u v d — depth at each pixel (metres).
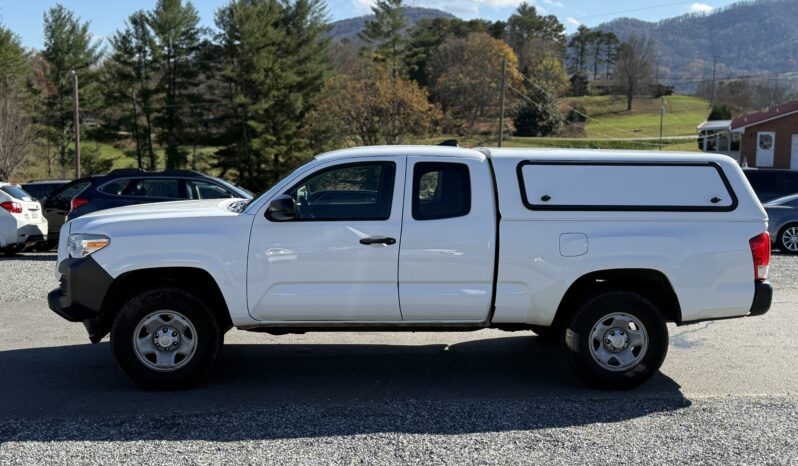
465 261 5.89
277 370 6.61
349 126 51.25
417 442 4.86
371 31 76.31
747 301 6.04
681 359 7.06
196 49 57.44
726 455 4.68
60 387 6.05
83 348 7.32
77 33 61.66
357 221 5.89
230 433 4.99
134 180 13.52
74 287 5.81
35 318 8.75
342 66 77.94
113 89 58.12
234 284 5.86
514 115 74.81
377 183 6.05
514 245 5.89
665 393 5.98
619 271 6.01
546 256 5.89
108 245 5.81
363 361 6.94
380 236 5.86
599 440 4.92
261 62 53.81
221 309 6.18
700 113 92.00
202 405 5.60
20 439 4.86
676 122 86.06
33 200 14.84
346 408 5.55
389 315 5.95
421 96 51.34
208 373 6.32
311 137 54.78
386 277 5.88
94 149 60.12
